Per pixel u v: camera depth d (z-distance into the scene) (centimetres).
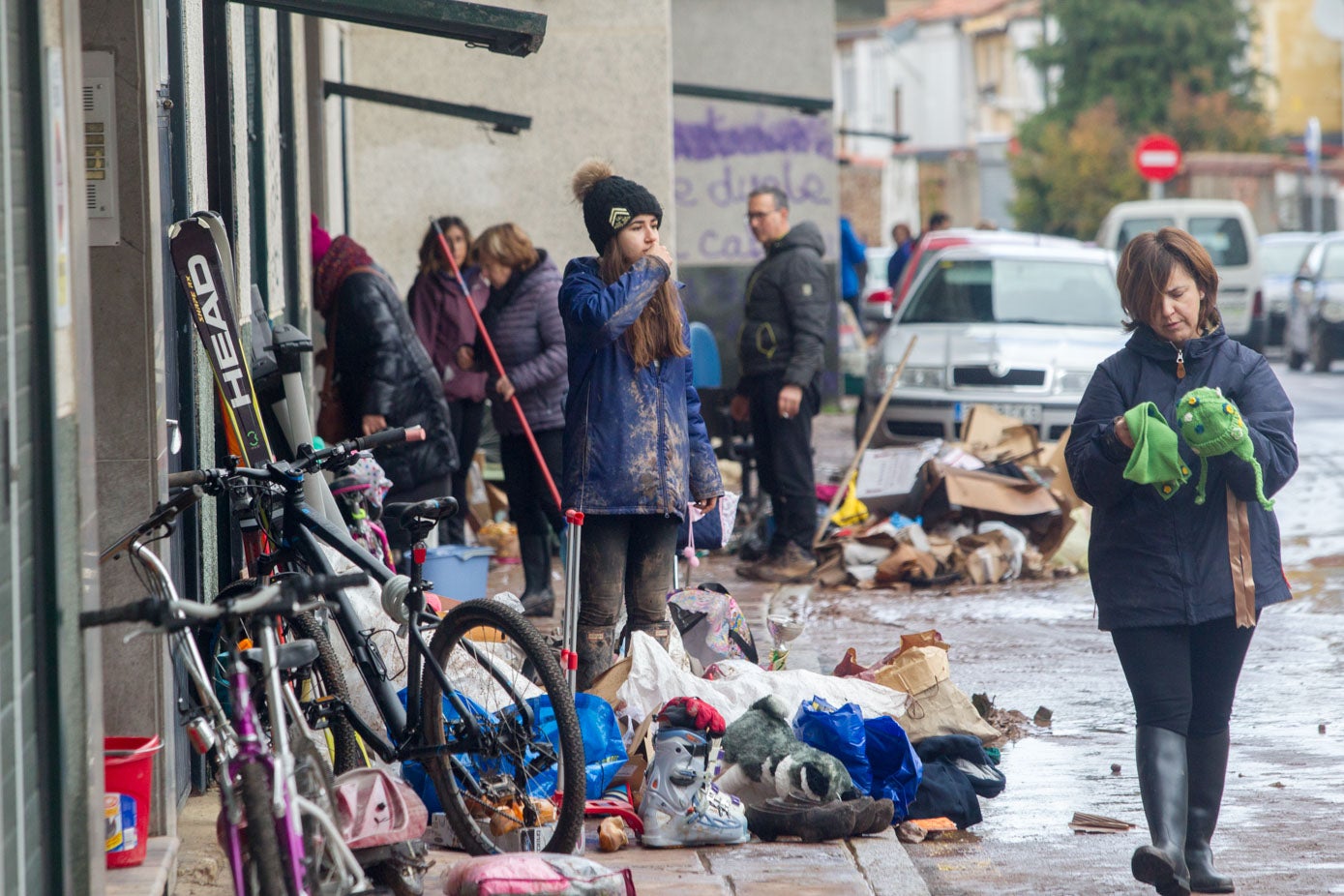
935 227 6862
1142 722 1398
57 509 1060
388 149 3772
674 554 1809
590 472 1723
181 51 1750
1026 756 1939
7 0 999
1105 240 8519
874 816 1579
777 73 5703
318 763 1227
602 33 3725
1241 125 16225
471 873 1304
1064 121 16350
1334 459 4809
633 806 1606
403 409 2434
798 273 2977
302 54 3086
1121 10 16175
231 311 1689
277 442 2075
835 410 6181
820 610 2817
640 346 1719
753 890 1416
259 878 1107
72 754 1090
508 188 3769
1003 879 1512
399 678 1623
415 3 1742
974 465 3234
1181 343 1423
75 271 1120
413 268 3800
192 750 1686
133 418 1454
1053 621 2731
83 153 1175
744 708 1727
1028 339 4062
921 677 1814
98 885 1145
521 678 1466
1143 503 1397
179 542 1636
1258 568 1392
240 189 2117
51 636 1059
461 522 3038
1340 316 7712
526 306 2648
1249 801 1759
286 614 1165
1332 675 2356
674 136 5694
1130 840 1630
